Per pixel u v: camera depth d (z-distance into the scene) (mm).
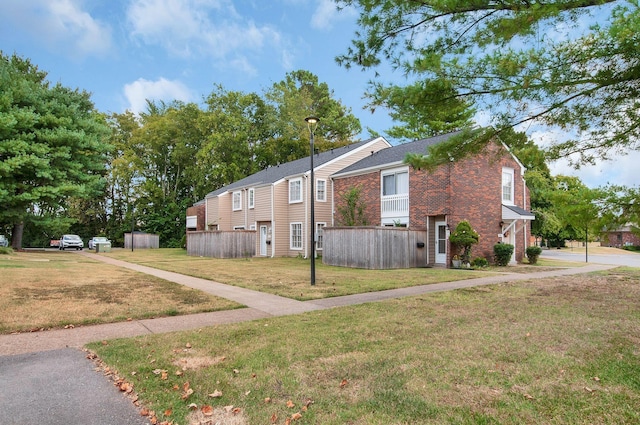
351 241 16516
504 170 18797
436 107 6551
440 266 16922
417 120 6973
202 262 19922
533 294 9203
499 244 17047
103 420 3246
